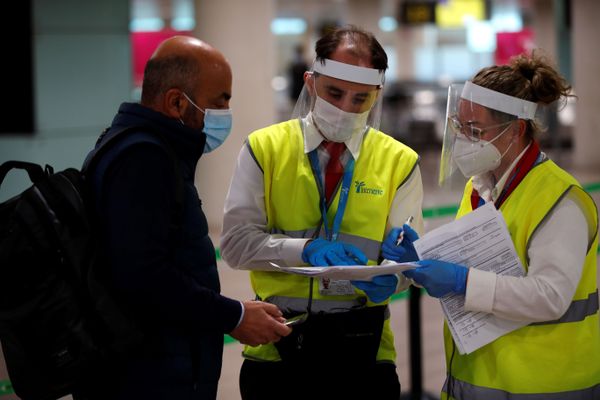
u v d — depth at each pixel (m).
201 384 3.61
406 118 27.84
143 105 3.61
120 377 3.49
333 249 3.73
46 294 3.29
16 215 3.34
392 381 4.18
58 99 12.73
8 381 5.59
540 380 3.63
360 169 4.04
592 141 21.41
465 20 42.31
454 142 3.76
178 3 37.50
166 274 3.33
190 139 3.53
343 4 44.91
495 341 3.71
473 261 3.64
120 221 3.29
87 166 3.46
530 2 41.50
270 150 4.04
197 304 3.41
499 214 3.60
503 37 33.47
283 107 29.02
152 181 3.32
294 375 4.04
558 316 3.48
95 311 3.28
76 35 12.83
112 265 3.33
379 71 3.85
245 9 13.66
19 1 12.12
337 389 4.04
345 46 3.81
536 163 3.70
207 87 3.56
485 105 3.61
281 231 4.08
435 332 8.64
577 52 21.14
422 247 3.65
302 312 4.00
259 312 3.64
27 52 12.31
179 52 3.54
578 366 3.66
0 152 12.28
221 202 14.02
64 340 3.28
